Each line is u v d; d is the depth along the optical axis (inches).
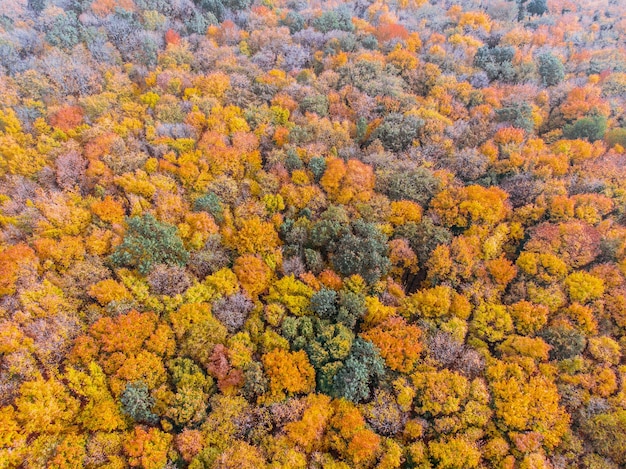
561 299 1467.8
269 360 1296.8
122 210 1583.4
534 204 1750.7
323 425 1227.2
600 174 1836.9
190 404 1192.2
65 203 1553.9
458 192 1747.0
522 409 1216.2
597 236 1584.6
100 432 1138.7
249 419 1215.6
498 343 1454.2
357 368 1267.2
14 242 1462.8
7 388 1133.1
